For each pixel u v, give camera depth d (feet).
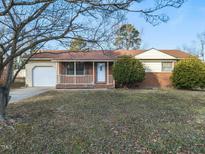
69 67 98.02
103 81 97.71
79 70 98.84
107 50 45.03
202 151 20.56
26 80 104.68
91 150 20.38
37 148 20.70
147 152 20.17
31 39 29.17
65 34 28.96
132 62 90.07
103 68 97.76
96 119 32.22
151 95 61.52
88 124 29.25
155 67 99.35
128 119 32.32
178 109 41.55
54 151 20.03
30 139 23.06
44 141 22.49
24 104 47.32
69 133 25.20
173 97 58.65
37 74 104.88
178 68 87.15
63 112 37.09
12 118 31.63
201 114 37.68
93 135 24.54
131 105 44.86
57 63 96.63
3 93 30.27
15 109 40.50
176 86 88.12
